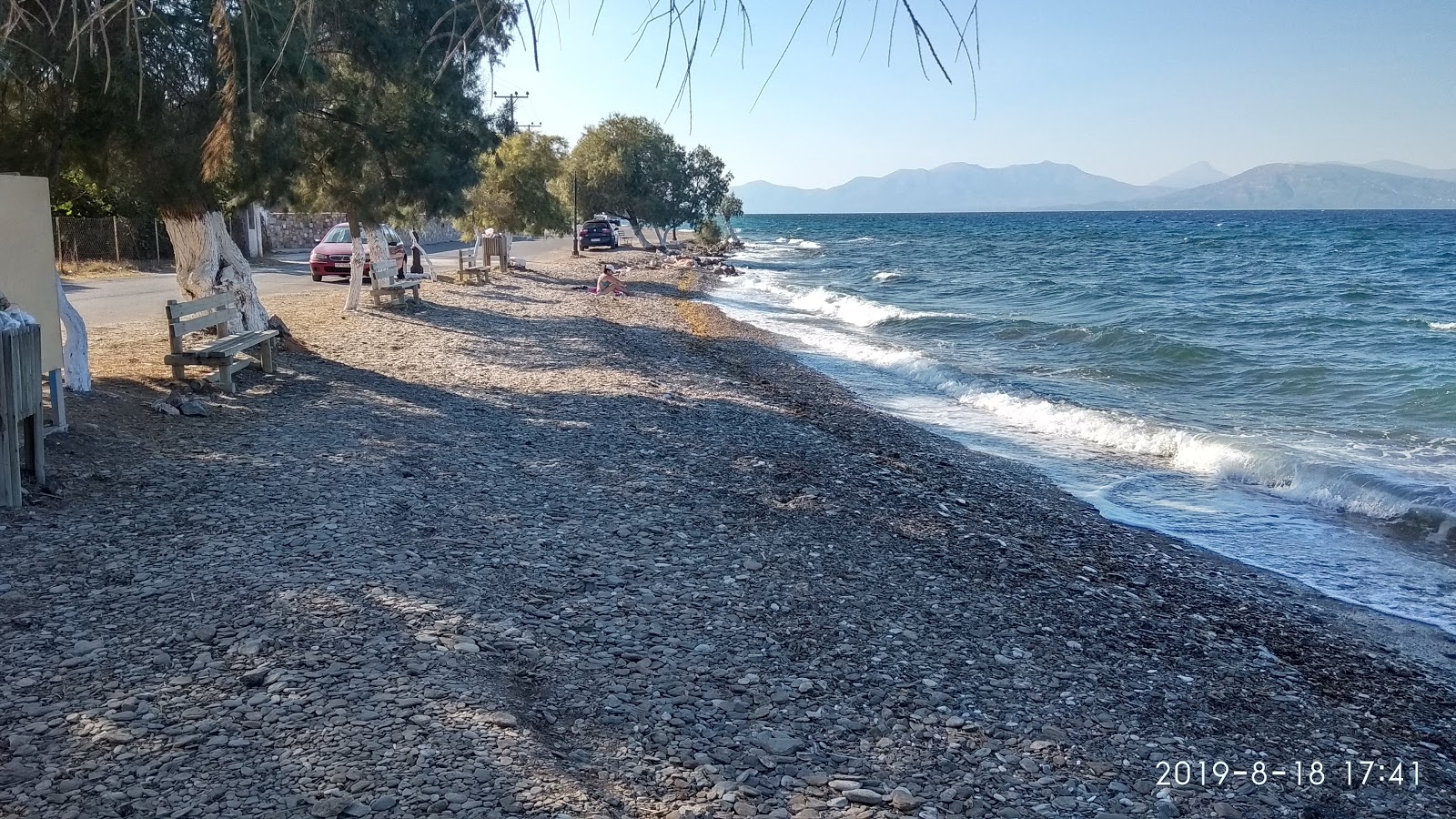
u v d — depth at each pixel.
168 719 3.87
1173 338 22.36
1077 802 4.05
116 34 7.59
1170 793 4.24
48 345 7.86
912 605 6.32
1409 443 12.89
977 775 4.18
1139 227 137.25
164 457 8.01
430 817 3.32
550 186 57.09
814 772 4.03
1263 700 5.57
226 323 12.19
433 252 48.34
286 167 11.55
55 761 3.53
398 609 5.14
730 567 6.62
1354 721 5.46
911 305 33.69
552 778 3.66
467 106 15.91
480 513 7.26
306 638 4.66
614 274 39.75
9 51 6.63
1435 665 6.60
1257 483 11.34
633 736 4.18
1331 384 17.55
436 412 11.04
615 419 11.70
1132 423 13.85
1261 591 7.92
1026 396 16.23
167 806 3.29
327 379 12.56
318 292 24.39
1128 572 7.97
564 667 4.79
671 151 66.75
